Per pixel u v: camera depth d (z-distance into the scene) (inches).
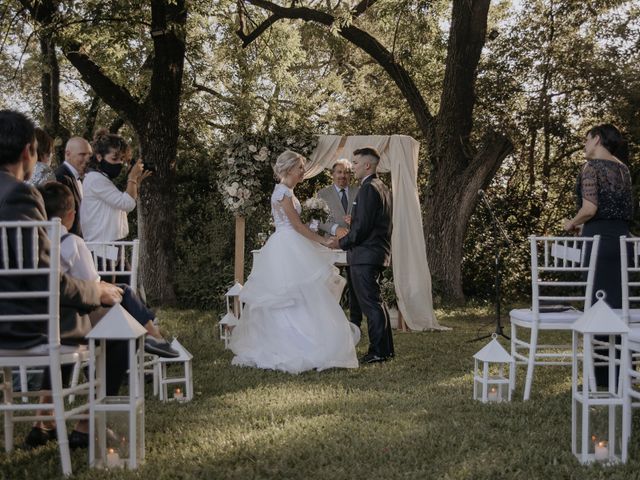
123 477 117.7
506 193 606.9
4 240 115.3
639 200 491.8
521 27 529.7
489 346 180.1
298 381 210.8
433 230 494.9
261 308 237.6
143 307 152.0
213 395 191.3
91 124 710.5
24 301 119.5
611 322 128.0
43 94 674.2
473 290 589.9
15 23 475.5
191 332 323.0
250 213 362.0
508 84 487.2
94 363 128.2
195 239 563.5
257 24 641.6
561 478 119.0
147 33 550.3
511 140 481.7
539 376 217.5
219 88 738.8
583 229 196.4
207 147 679.1
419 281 362.3
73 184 202.5
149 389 202.4
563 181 605.9
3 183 121.3
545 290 582.6
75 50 468.1
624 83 480.7
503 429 152.0
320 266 240.1
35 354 119.0
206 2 495.2
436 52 640.4
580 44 502.0
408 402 178.4
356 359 237.8
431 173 503.5
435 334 338.6
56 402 118.4
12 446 136.5
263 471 123.5
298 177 250.1
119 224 221.3
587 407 126.9
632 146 508.7
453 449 135.7
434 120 511.2
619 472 120.5
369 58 801.6
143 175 234.7
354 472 123.3
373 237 252.5
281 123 395.9
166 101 474.3
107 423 124.3
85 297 126.7
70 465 119.7
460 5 478.0
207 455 132.5
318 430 149.9
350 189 335.6
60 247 130.1
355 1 703.1
